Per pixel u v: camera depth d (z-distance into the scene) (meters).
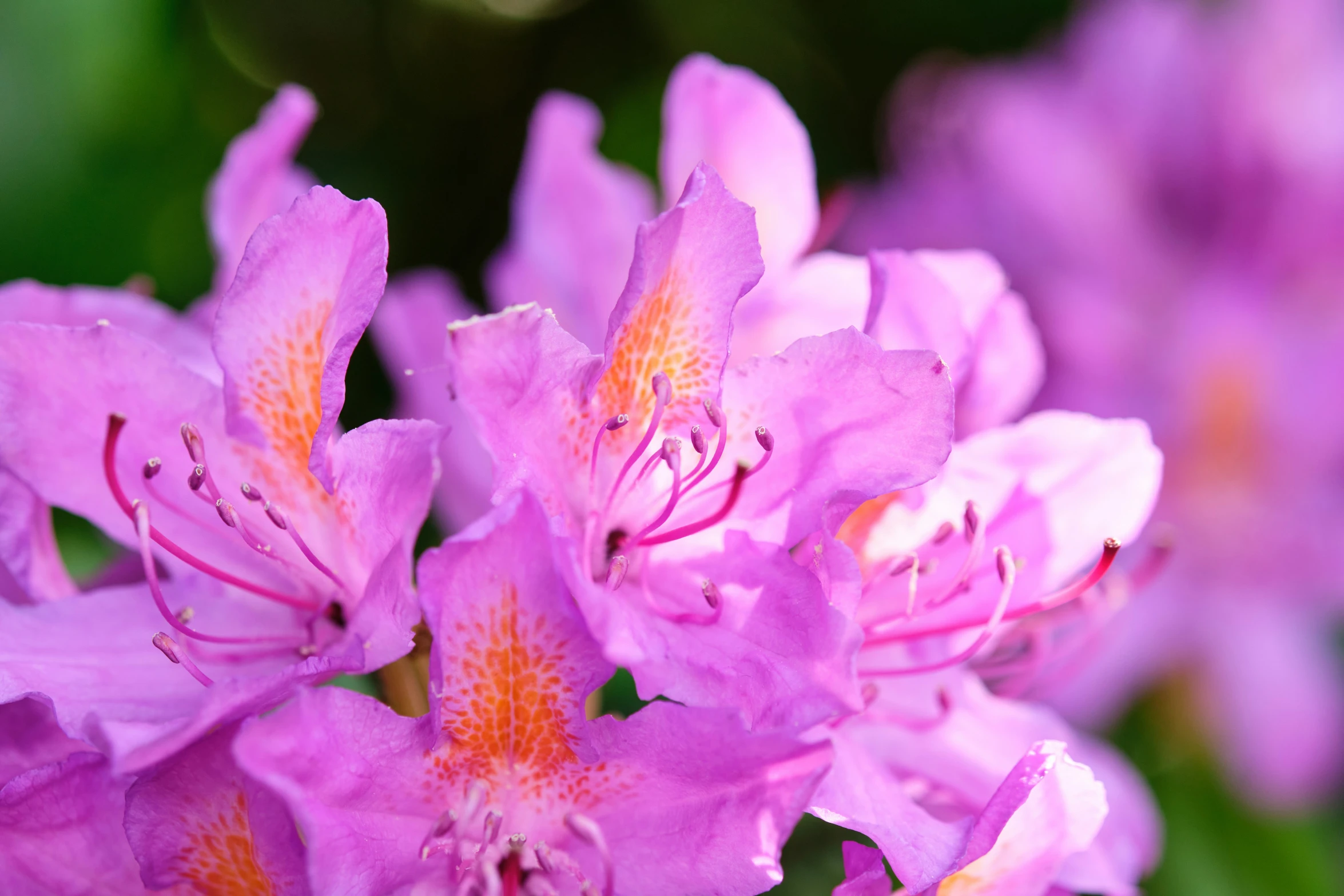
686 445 0.31
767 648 0.30
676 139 0.35
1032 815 0.31
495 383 0.30
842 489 0.31
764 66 0.52
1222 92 0.44
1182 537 0.44
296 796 0.28
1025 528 0.33
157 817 0.30
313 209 0.30
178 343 0.34
